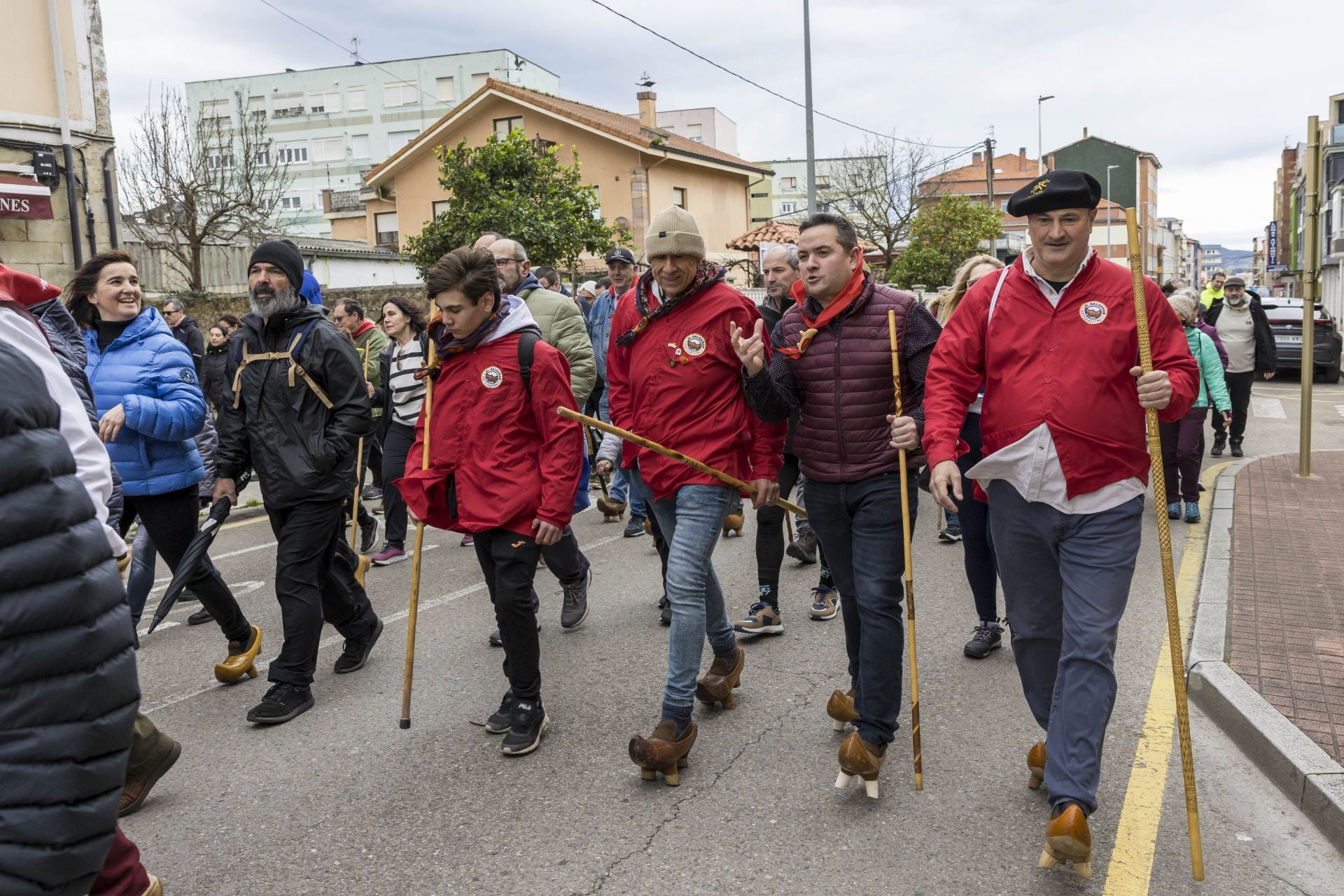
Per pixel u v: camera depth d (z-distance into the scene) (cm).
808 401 363
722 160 3092
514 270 632
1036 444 307
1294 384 1950
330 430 438
